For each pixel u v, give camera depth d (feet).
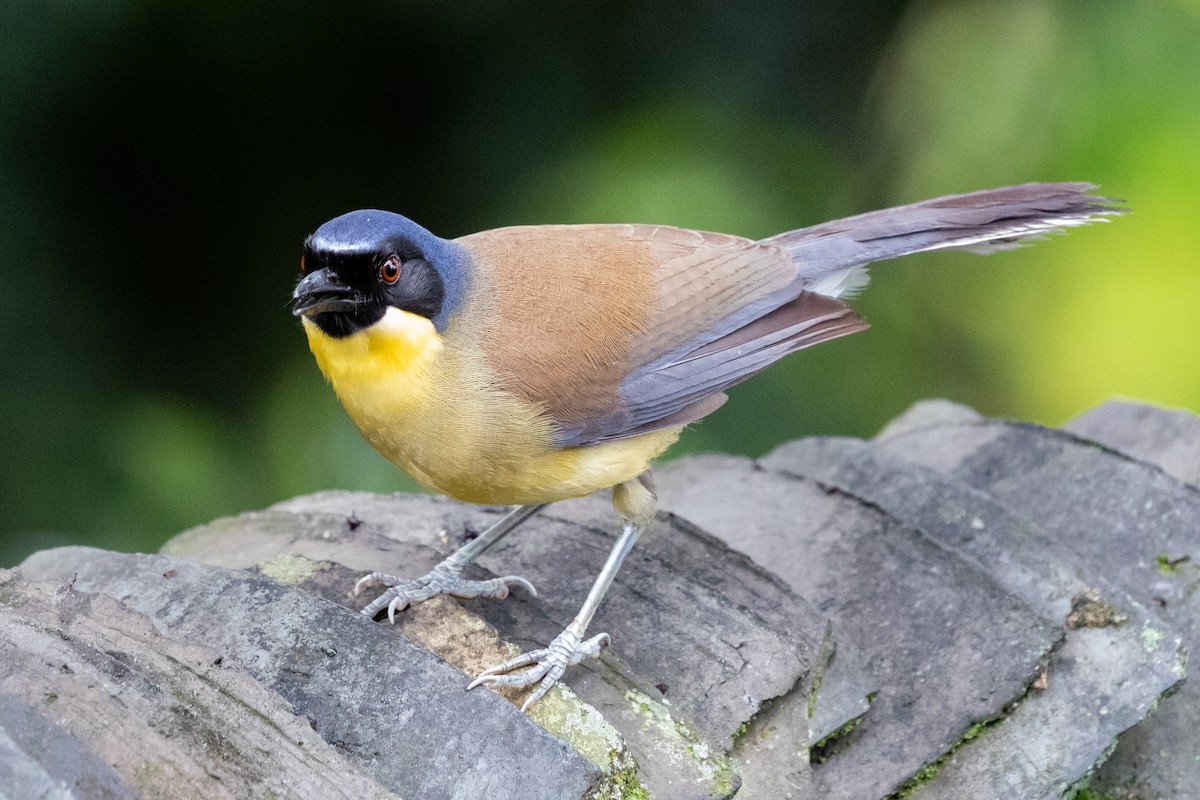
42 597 19.56
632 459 29.01
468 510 31.48
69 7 46.52
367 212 26.94
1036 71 54.29
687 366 29.71
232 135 52.16
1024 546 28.58
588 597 25.32
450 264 27.71
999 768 23.45
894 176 55.93
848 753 23.71
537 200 51.26
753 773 22.04
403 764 18.52
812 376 55.36
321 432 49.44
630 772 19.67
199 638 20.56
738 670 23.65
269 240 53.01
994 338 59.98
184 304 52.37
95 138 50.16
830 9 54.39
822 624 25.21
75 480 47.85
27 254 49.24
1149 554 29.78
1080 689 24.71
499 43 52.90
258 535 28.60
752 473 32.53
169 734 17.10
